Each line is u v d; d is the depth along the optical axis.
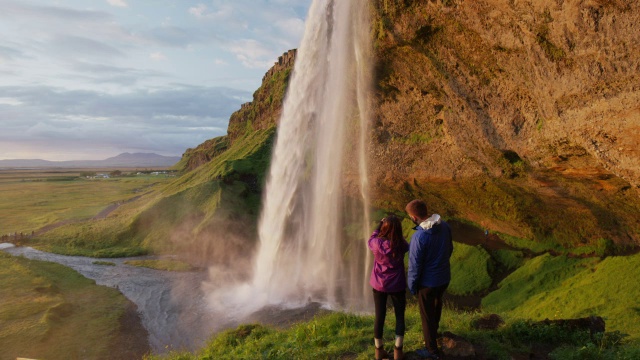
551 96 16.14
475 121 21.77
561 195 22.86
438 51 20.31
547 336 8.01
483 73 19.56
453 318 10.36
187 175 81.62
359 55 24.42
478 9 16.72
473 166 25.48
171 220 51.09
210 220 48.25
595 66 13.80
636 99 12.92
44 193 102.19
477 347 7.23
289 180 45.84
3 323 23.00
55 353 20.31
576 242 24.83
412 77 23.59
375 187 34.84
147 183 132.25
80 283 32.44
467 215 31.50
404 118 28.38
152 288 32.38
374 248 6.82
